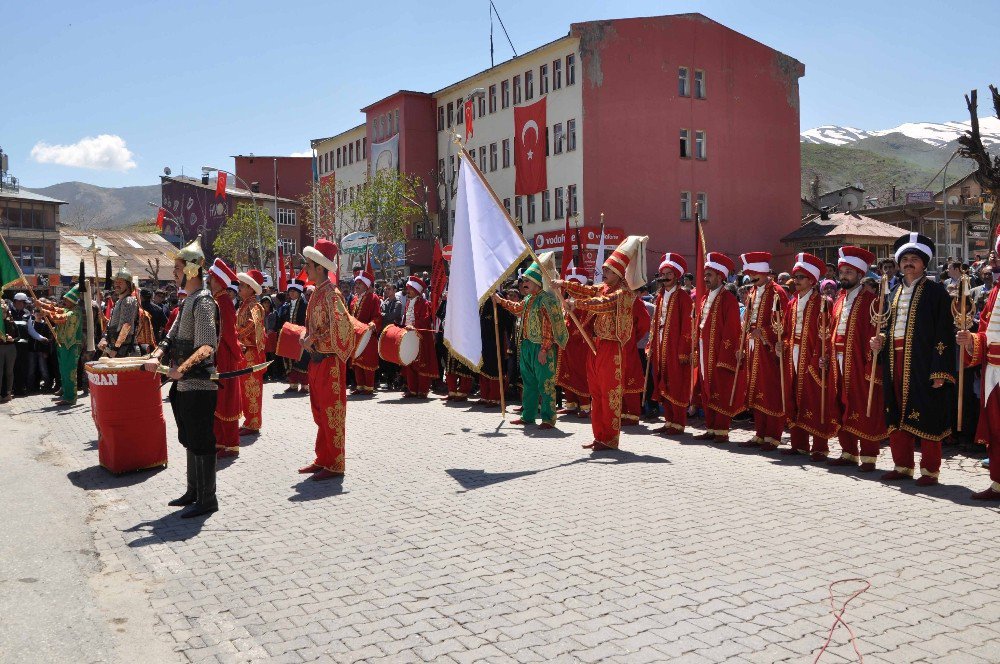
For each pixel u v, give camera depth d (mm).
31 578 5602
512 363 14414
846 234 45188
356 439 10586
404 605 4930
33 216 62406
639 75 43750
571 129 44344
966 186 61406
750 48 47344
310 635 4547
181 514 7102
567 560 5637
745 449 9898
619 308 9484
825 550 5781
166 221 86000
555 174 45281
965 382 9797
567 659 4156
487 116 50625
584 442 10258
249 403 11117
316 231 65750
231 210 78125
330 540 6297
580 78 43406
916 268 7816
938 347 7652
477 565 5598
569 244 15180
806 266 9297
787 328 9539
